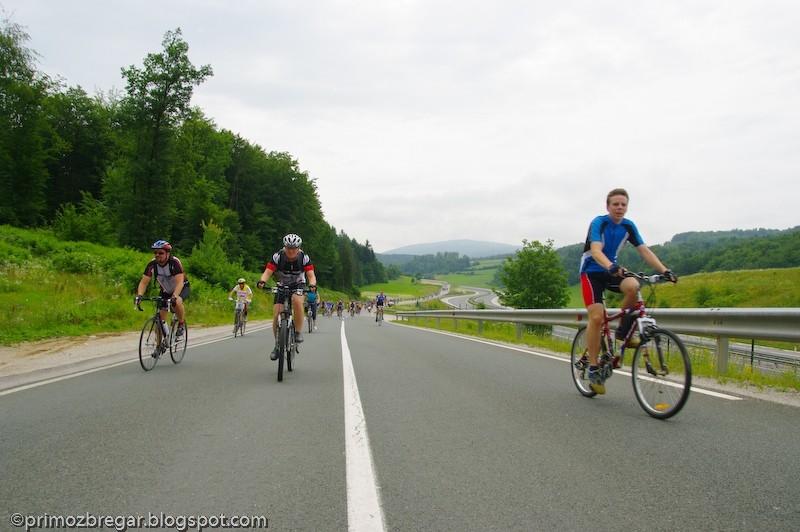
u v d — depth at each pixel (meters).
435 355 9.87
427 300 135.38
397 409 4.96
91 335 13.18
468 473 3.16
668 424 4.33
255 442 3.86
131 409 5.00
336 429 4.23
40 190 47.50
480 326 17.61
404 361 8.88
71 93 60.41
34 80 44.53
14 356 9.12
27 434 4.07
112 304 17.22
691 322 7.50
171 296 8.19
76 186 60.66
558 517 2.54
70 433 4.11
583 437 3.94
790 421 4.42
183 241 59.19
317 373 7.42
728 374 6.83
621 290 5.07
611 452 3.56
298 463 3.37
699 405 5.07
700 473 3.13
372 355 9.91
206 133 65.38
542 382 6.55
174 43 43.34
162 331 8.09
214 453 3.59
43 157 46.34
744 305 52.38
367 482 3.02
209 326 21.58
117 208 45.91
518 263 41.88
